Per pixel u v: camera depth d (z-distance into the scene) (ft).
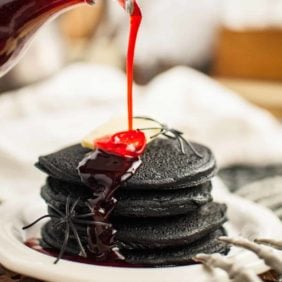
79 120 3.06
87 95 3.65
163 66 5.31
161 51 5.35
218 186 2.31
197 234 1.82
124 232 1.79
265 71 5.21
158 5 5.51
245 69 5.28
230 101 3.37
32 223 1.90
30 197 2.18
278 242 1.78
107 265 1.77
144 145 1.87
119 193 1.81
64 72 4.08
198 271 1.71
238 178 2.61
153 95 3.50
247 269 1.67
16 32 1.82
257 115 3.19
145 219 1.82
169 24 5.46
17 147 2.63
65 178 1.83
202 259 1.73
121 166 1.81
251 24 5.45
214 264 1.70
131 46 1.85
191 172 1.83
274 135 2.96
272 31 5.14
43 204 2.13
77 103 3.57
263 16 5.62
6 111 3.42
